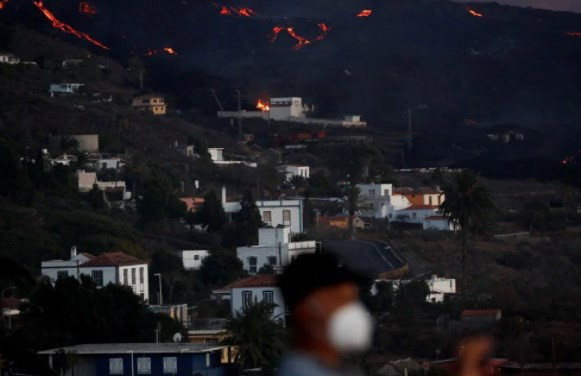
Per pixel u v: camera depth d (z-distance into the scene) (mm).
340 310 16062
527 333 185625
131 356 155875
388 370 155625
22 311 170125
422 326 197750
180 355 155750
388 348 182125
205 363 158000
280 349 161875
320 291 16031
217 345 164625
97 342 171875
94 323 172625
